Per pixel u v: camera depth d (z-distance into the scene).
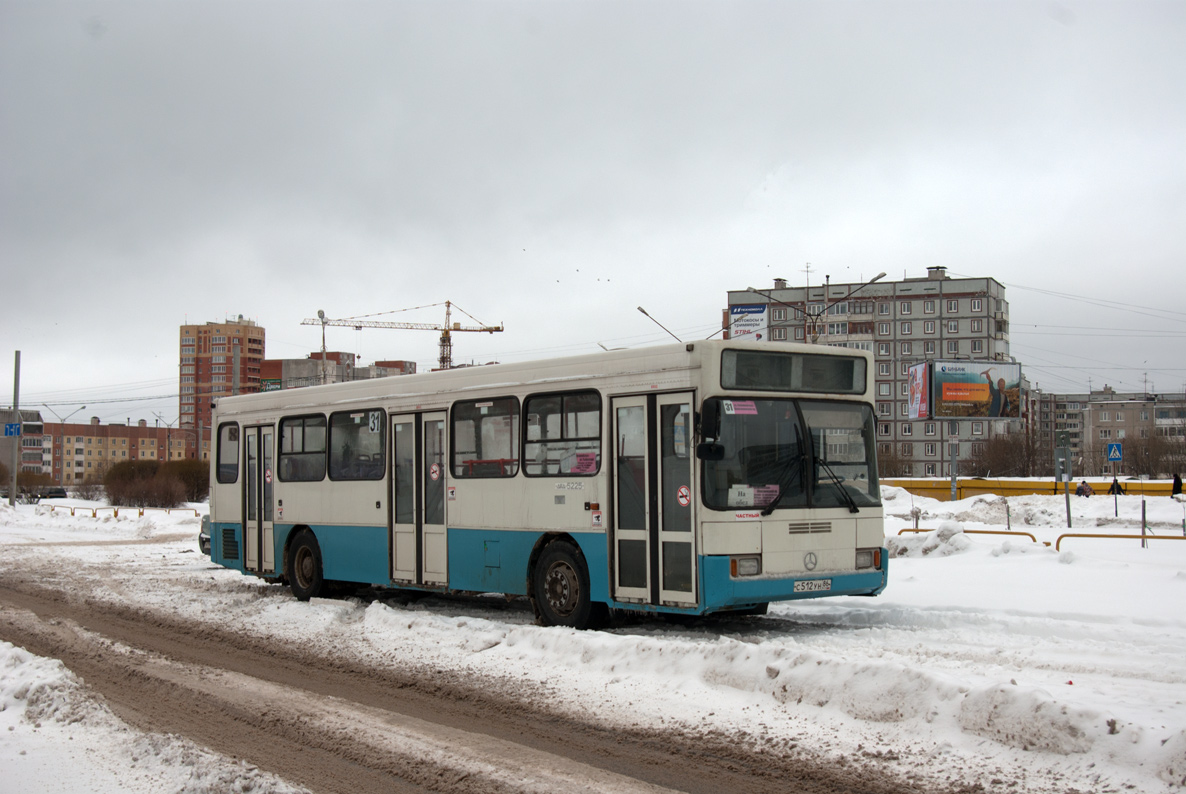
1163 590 13.77
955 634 10.86
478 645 10.86
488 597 15.65
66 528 40.66
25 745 7.45
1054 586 14.51
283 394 16.84
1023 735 6.48
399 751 7.37
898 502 45.84
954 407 56.62
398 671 10.15
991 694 6.83
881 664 7.70
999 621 11.37
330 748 7.52
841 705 7.54
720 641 9.08
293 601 15.38
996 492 53.22
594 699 8.55
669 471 10.88
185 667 10.77
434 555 13.70
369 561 14.77
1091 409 159.62
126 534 37.25
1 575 21.30
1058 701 6.55
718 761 6.83
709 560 10.44
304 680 9.97
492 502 12.88
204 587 18.20
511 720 8.15
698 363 10.66
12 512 48.47
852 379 11.77
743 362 10.91
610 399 11.53
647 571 11.02
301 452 16.33
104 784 6.46
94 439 167.75
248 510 17.59
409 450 14.20
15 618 14.88
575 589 11.84
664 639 9.67
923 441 116.31
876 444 11.88
